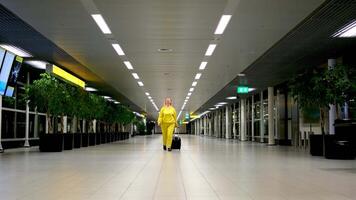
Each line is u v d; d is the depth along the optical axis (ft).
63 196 20.71
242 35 44.32
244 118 136.36
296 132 86.17
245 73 74.38
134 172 31.53
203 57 57.82
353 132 49.80
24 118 74.38
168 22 39.11
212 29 41.75
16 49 53.57
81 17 37.52
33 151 62.08
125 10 35.22
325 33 43.83
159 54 55.52
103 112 90.99
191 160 43.57
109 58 59.06
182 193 21.68
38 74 76.33
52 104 59.26
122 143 100.53
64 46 50.85
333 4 33.83
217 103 157.17
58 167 35.55
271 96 98.22
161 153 56.49
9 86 57.06
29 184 24.89
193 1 32.71
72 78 74.23
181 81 86.12
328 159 46.73
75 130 97.91
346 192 22.26
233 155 52.85
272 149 70.74
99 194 21.29
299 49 52.31
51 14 36.63
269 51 53.62
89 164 38.50
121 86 96.48
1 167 35.58
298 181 26.66
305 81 50.26
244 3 33.06
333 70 46.83
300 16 36.73
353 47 51.19
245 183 25.57
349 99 46.37
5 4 33.83
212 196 20.81
